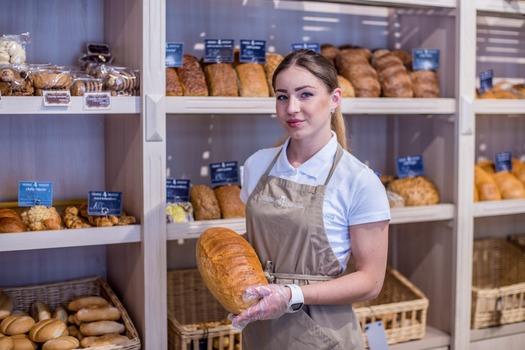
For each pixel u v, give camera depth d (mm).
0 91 2014
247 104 2367
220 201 2494
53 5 2514
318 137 1807
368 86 2660
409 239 3080
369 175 1757
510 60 3443
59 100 2045
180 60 2398
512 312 2924
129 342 2154
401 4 2650
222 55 2498
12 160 2500
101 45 2469
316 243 1754
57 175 2580
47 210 2172
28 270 2574
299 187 1802
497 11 2766
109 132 2584
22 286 2521
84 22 2572
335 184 1769
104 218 2203
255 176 1957
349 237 1788
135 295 2334
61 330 2141
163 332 2260
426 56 2801
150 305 2230
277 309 1606
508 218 3494
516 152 3494
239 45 2777
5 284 2539
